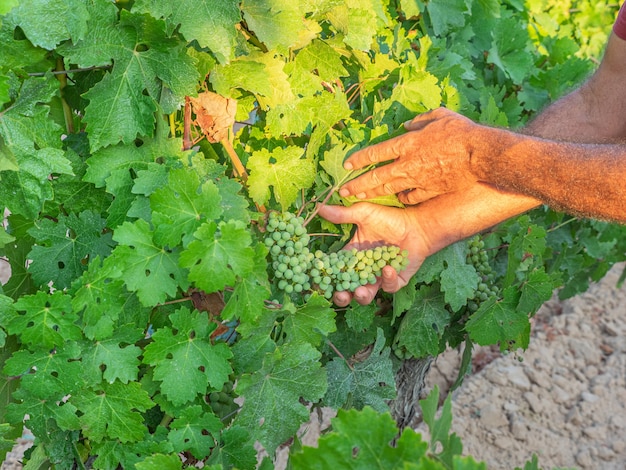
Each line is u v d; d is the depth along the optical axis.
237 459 0.79
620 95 0.99
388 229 0.94
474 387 1.82
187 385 0.75
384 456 0.55
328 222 0.93
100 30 0.71
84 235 0.78
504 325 1.03
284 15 0.78
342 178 0.91
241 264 0.70
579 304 2.12
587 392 1.83
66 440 0.82
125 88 0.73
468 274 1.01
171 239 0.71
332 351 1.01
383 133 0.93
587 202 0.81
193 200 0.72
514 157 0.83
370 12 0.93
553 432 1.73
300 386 0.82
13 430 0.85
